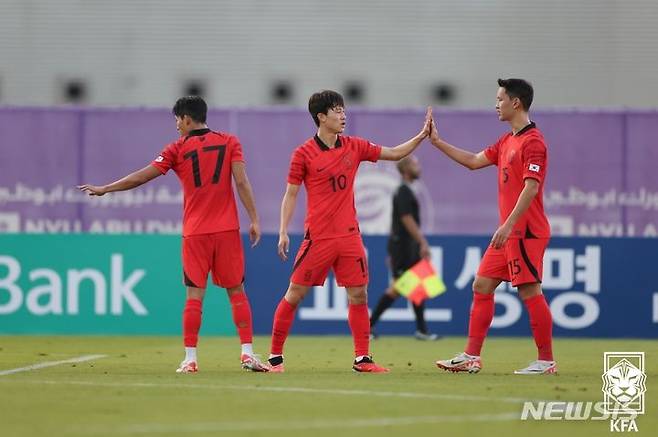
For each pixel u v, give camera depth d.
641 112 76.25
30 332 57.44
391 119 75.19
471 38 113.31
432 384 32.47
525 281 36.03
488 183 75.62
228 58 113.81
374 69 113.25
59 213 77.06
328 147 36.44
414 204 56.22
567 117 76.62
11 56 113.81
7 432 23.78
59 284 57.53
